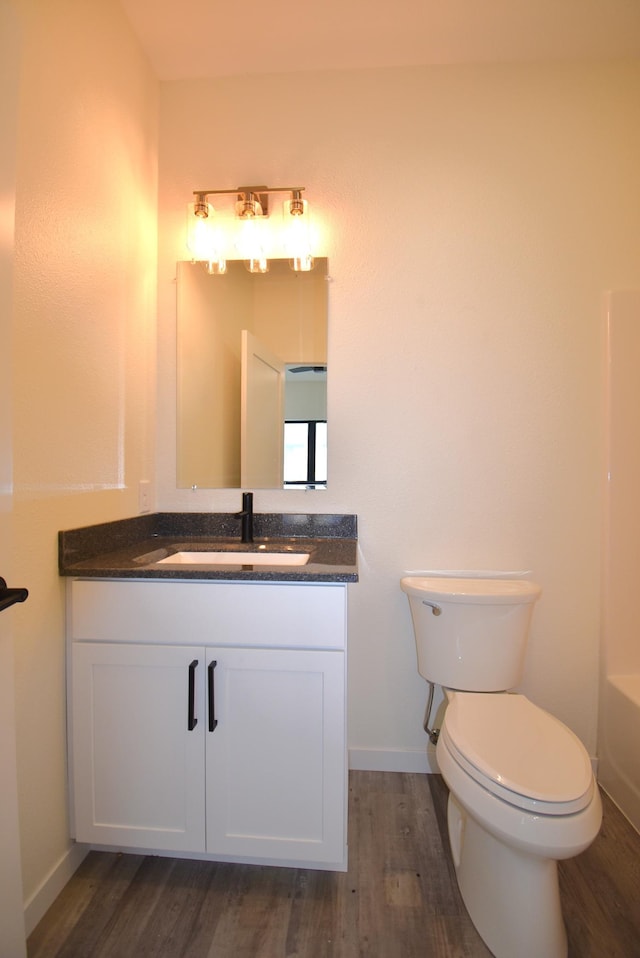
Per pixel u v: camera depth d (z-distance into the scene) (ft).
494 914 3.41
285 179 5.57
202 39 5.10
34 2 3.48
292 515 5.56
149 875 4.01
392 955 3.37
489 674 4.71
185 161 5.67
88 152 4.21
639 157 5.25
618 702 4.93
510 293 5.37
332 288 5.54
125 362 4.97
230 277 5.69
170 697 3.91
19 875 3.01
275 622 3.83
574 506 5.35
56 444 3.84
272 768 3.85
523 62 5.34
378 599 5.53
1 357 2.85
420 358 5.45
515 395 5.38
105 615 3.95
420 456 5.47
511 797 3.10
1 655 2.91
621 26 4.89
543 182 5.34
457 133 5.40
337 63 5.42
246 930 3.53
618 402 5.23
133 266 5.12
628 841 4.42
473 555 5.45
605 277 5.29
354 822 4.65
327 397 5.57
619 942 3.45
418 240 5.44
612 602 5.21
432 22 4.86
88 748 3.99
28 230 3.46
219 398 5.87
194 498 5.73
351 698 5.55
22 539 3.48
